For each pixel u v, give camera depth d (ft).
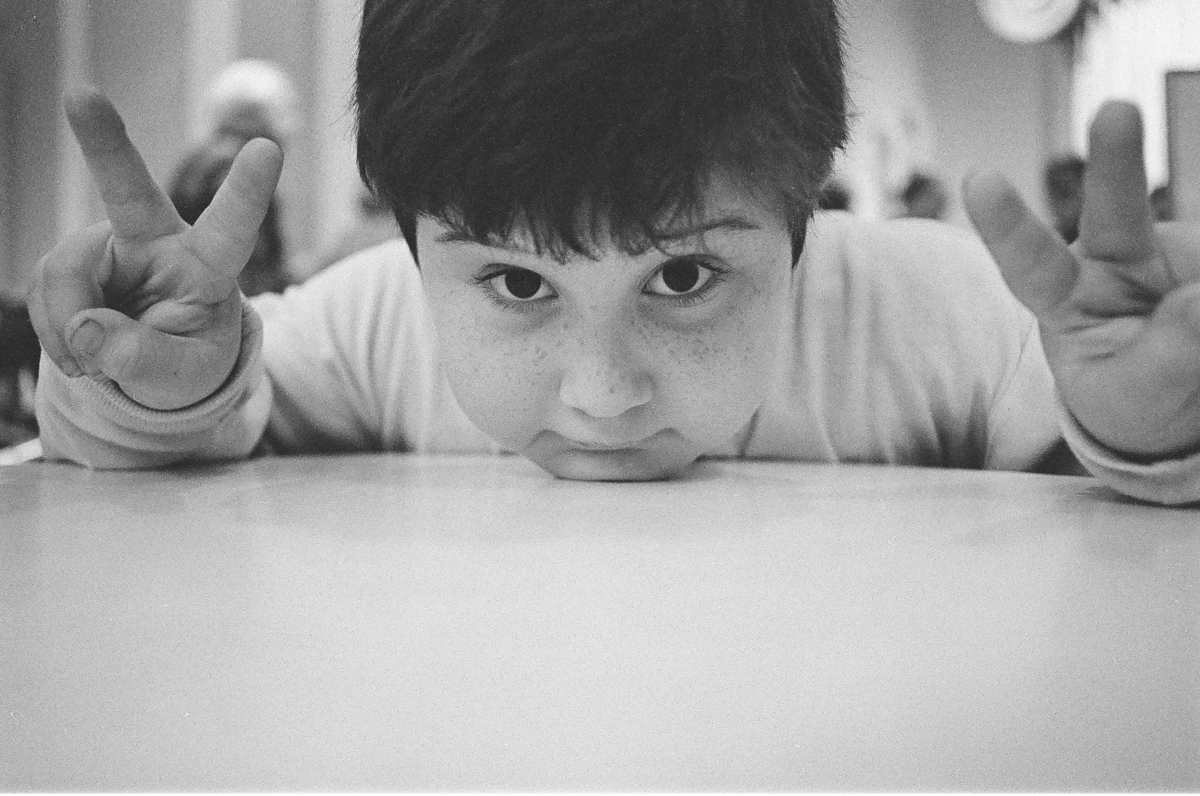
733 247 1.45
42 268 1.66
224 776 0.64
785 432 2.18
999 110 14.94
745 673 0.78
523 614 0.93
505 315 1.54
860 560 1.12
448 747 0.67
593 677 0.78
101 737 0.69
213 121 6.59
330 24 8.34
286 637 0.87
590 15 1.29
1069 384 1.45
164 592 1.00
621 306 1.48
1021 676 0.77
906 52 14.47
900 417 2.20
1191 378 1.35
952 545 1.19
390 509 1.45
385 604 0.96
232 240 1.69
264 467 1.99
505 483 1.72
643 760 0.65
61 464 2.06
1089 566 1.09
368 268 2.49
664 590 1.00
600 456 1.70
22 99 6.07
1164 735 0.68
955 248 2.34
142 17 8.02
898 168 12.89
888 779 0.63
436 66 1.36
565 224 1.35
